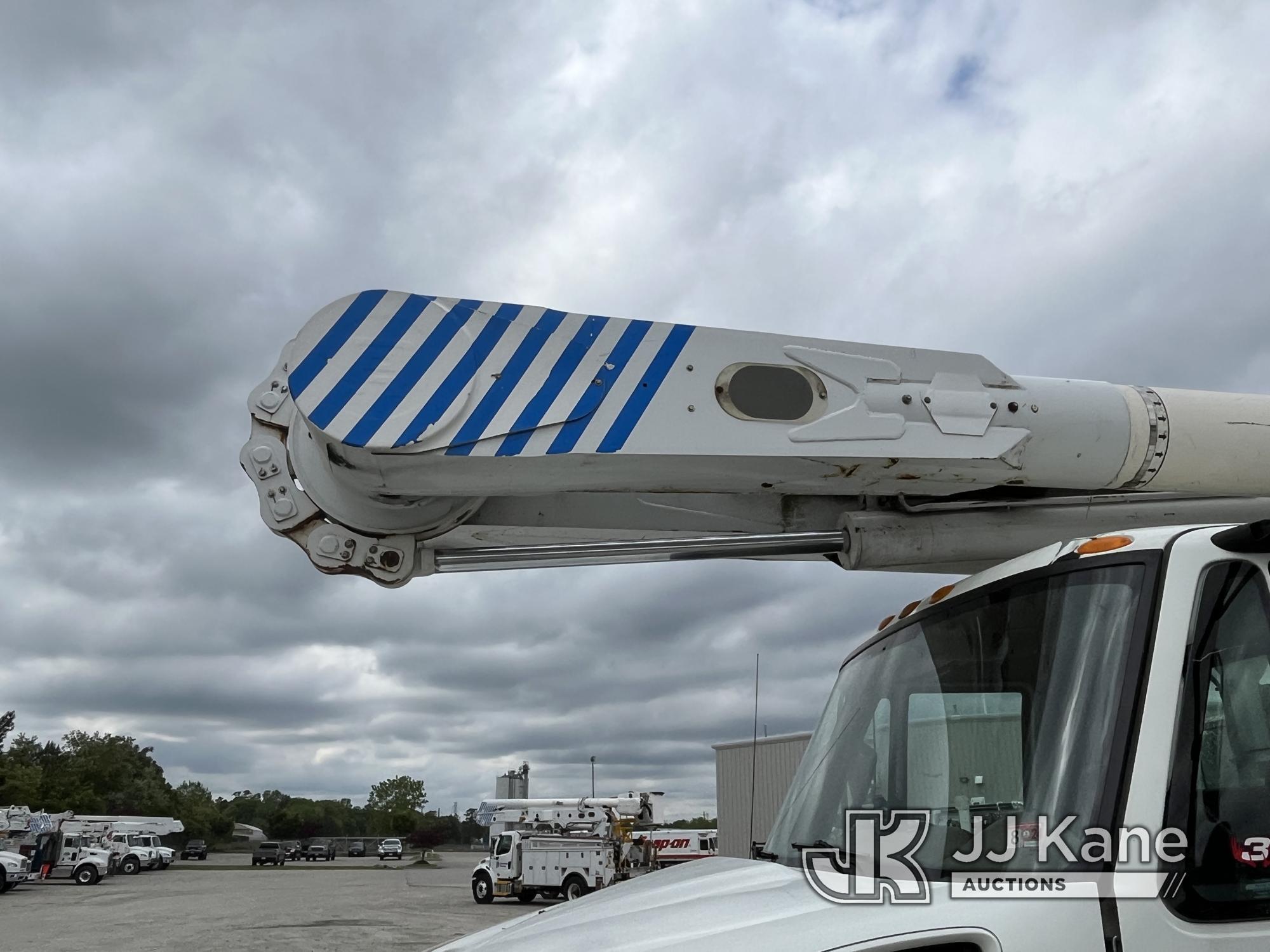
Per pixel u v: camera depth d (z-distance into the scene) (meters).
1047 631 2.63
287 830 128.75
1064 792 2.32
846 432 3.70
